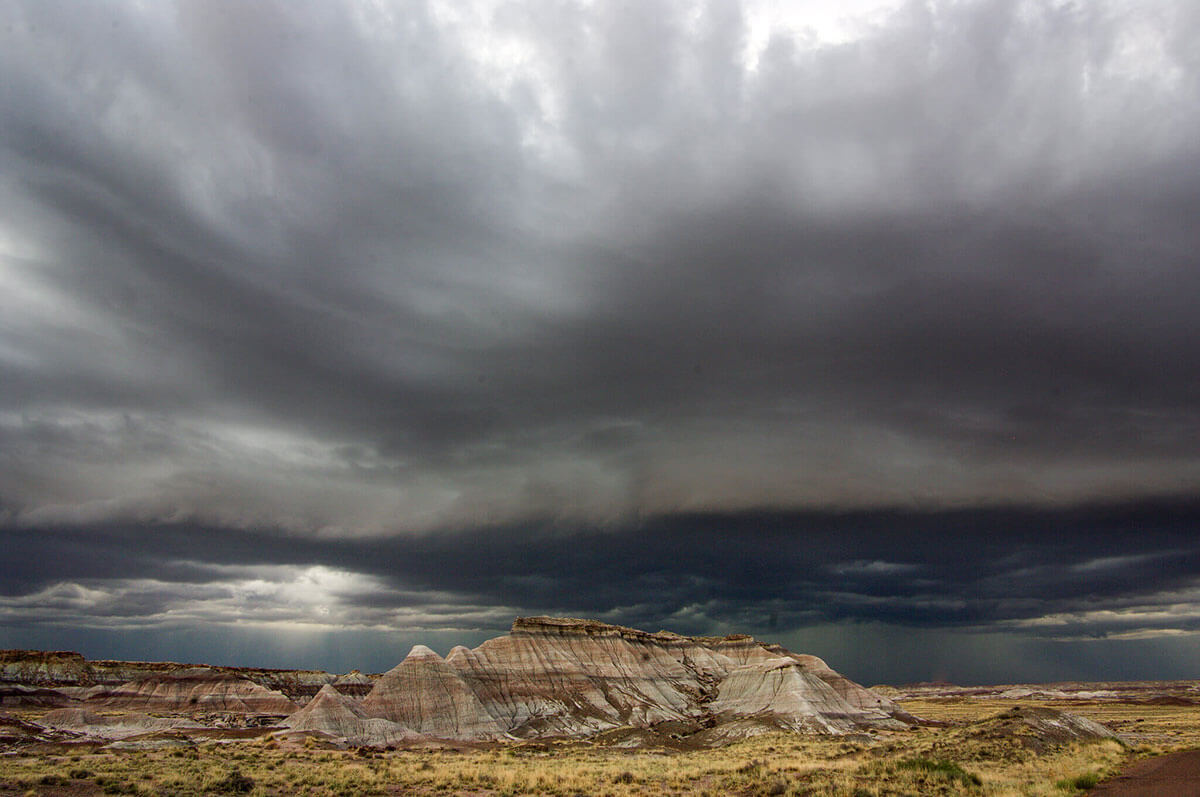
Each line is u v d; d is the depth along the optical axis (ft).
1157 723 422.82
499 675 496.23
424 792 153.28
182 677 489.26
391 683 439.22
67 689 460.96
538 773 181.06
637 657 590.14
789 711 461.37
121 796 134.41
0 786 137.59
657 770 194.90
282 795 142.82
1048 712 260.01
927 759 182.39
